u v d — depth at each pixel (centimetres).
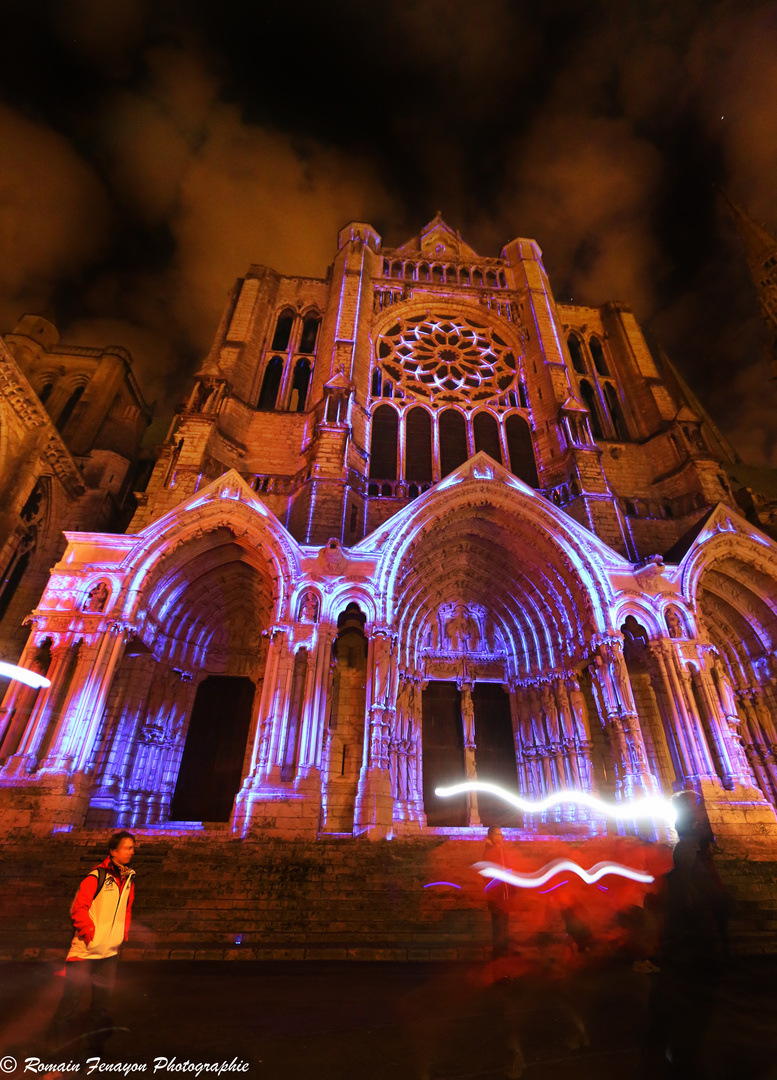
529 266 4034
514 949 1043
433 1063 555
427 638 2588
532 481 3064
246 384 3222
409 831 1961
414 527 2214
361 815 1698
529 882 1369
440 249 4716
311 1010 721
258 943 1088
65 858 1390
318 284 3931
